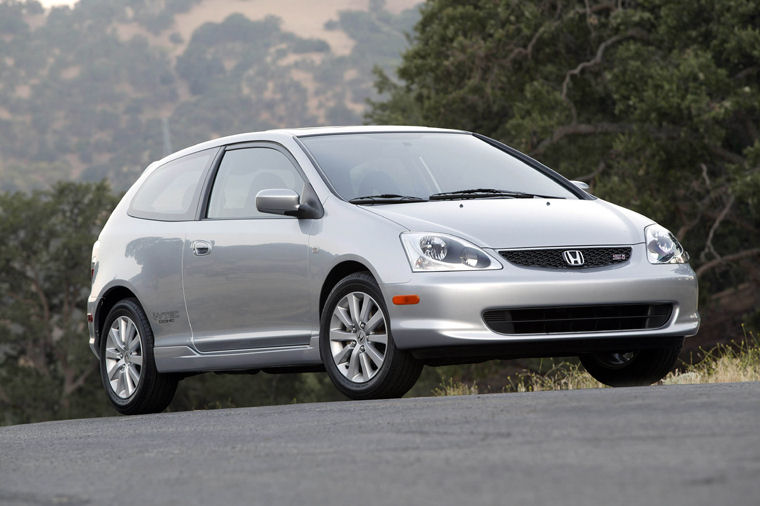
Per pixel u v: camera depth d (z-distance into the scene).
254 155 25.81
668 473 10.64
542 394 18.61
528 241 21.86
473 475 11.35
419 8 99.88
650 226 23.22
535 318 21.64
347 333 22.56
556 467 11.40
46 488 13.15
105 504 11.67
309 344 23.45
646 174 79.94
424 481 11.27
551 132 83.44
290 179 24.66
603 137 88.62
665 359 24.44
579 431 13.73
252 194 25.25
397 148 25.38
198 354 25.69
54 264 178.00
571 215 22.97
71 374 168.12
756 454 11.32
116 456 15.60
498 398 18.48
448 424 15.43
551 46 86.50
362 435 15.15
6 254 173.88
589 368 26.05
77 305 181.88
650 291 22.08
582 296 21.53
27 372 170.88
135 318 27.14
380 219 22.42
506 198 23.91
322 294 23.30
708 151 78.50
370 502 10.47
